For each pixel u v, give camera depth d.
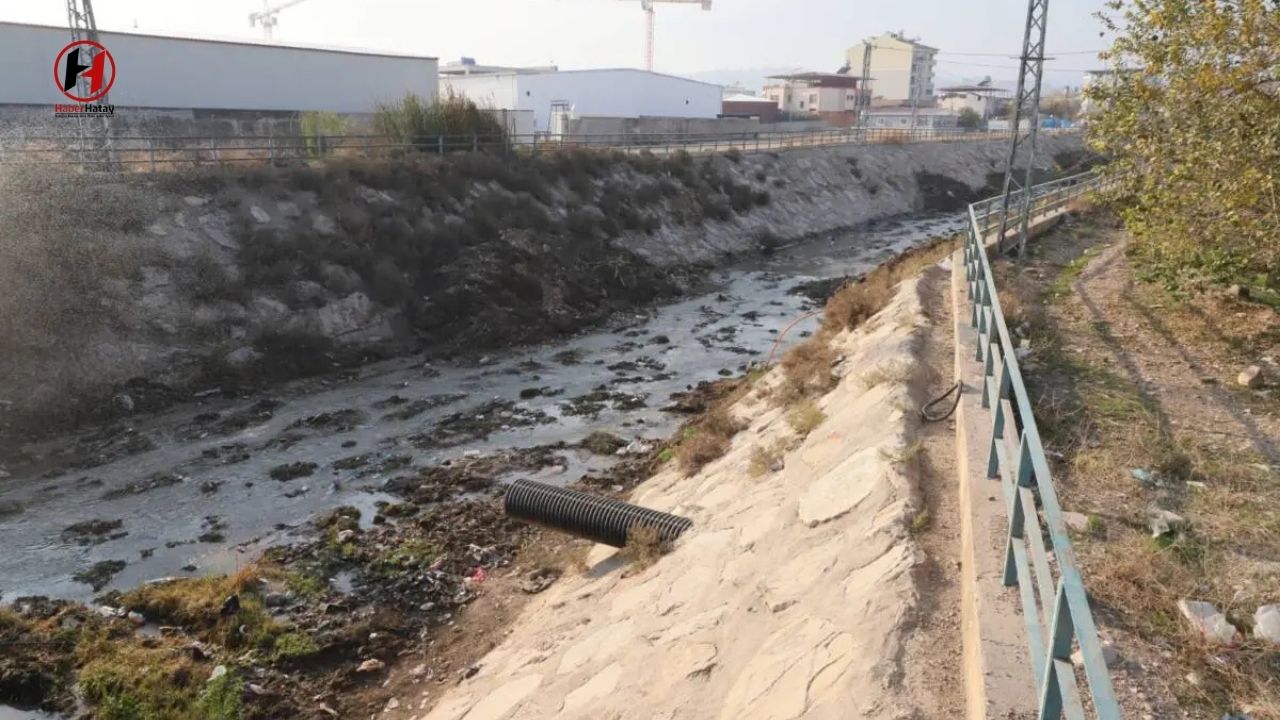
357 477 15.19
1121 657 4.88
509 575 11.80
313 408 18.59
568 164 33.34
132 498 14.38
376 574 11.79
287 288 21.62
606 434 16.86
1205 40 10.70
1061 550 3.86
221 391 19.12
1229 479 7.36
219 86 36.28
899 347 11.98
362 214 24.62
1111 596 5.49
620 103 68.81
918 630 5.69
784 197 44.06
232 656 9.88
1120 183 14.59
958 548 6.68
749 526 8.96
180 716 8.78
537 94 62.94
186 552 12.62
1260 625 5.12
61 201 19.61
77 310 18.45
